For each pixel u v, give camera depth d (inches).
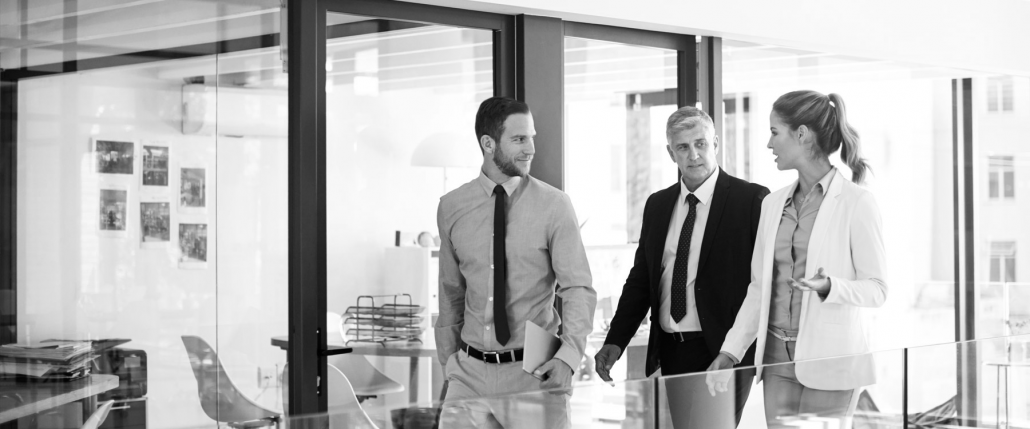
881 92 223.8
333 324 148.0
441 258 147.3
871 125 222.4
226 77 133.0
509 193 141.7
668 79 191.9
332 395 147.3
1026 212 250.5
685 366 150.8
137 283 121.7
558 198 140.4
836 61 216.1
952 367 123.0
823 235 133.1
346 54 150.5
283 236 141.0
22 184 109.6
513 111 139.9
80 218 115.3
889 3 217.2
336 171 148.8
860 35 212.4
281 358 140.9
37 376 111.0
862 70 220.2
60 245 113.3
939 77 234.4
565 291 138.8
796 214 138.0
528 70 167.8
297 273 143.3
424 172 157.8
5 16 107.7
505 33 167.6
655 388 100.2
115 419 119.1
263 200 138.2
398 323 154.0
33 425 110.9
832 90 215.2
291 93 144.6
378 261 152.6
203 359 129.9
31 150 110.3
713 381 104.3
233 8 133.9
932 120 233.1
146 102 122.7
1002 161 246.8
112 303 118.9
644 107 187.9
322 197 147.3
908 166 229.1
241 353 135.1
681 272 150.4
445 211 145.2
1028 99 249.1
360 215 151.1
